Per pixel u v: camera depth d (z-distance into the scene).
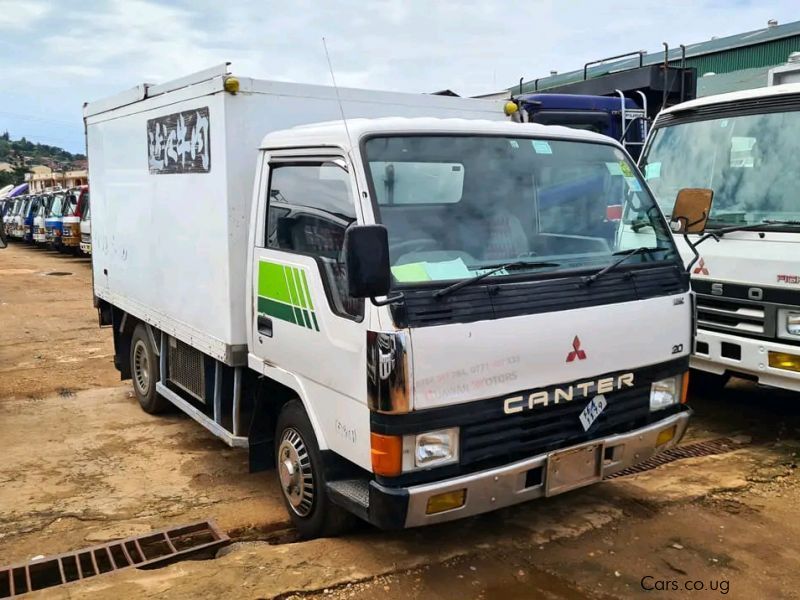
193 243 5.16
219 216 4.71
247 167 4.65
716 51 17.66
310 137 4.05
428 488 3.36
